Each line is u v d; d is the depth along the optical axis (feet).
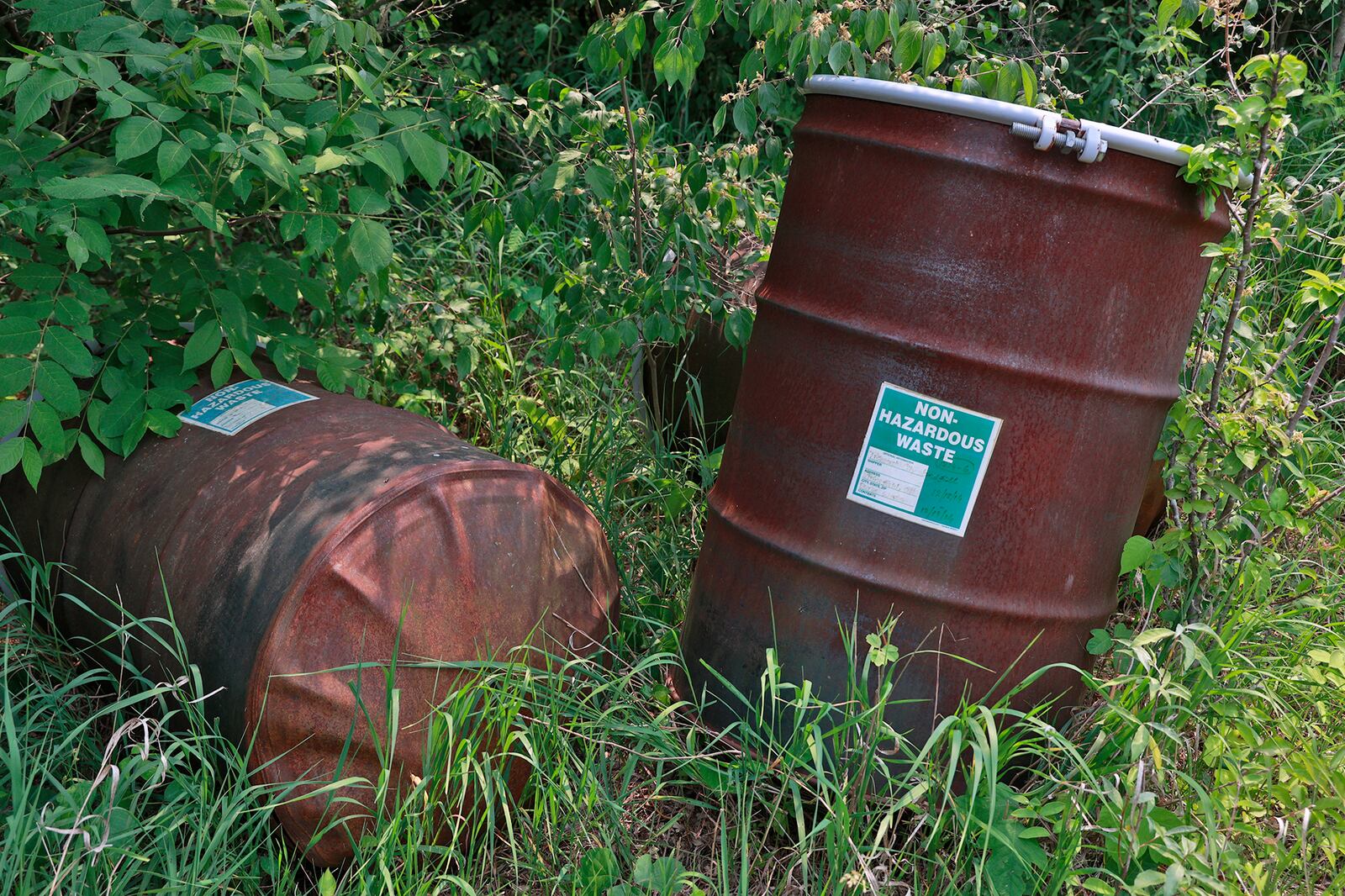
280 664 6.69
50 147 8.42
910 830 7.57
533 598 7.80
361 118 8.70
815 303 7.45
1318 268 13.33
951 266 6.97
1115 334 7.12
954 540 7.26
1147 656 7.32
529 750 7.18
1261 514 8.57
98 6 8.20
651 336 10.43
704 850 7.84
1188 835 6.96
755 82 9.87
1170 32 9.23
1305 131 16.05
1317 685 8.23
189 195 7.79
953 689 7.48
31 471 7.52
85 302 8.21
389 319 12.75
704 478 10.95
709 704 8.18
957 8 10.11
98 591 7.86
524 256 15.70
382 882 6.77
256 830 6.81
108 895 6.32
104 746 8.14
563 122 10.53
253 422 8.19
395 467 7.44
